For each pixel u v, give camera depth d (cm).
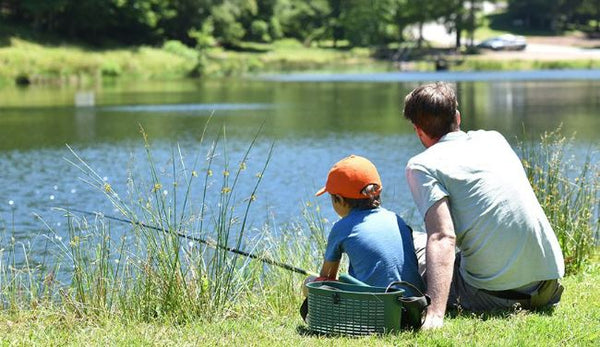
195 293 682
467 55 8831
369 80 5797
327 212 1340
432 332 542
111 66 6738
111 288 719
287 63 8575
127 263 755
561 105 3447
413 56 8906
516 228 568
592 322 574
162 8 8656
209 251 741
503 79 5644
